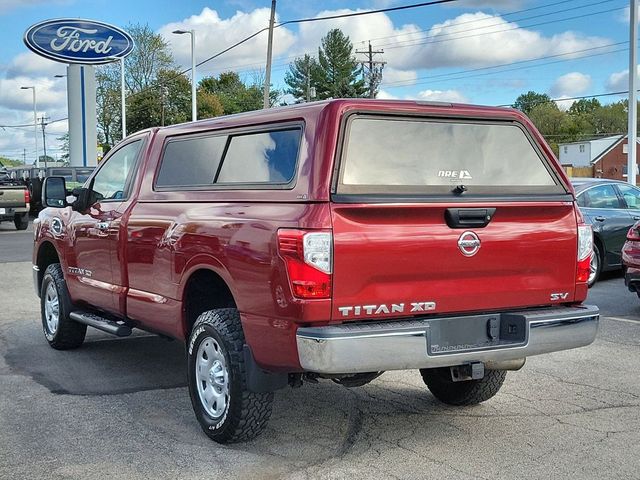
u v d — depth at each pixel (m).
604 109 134.38
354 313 4.25
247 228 4.54
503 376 5.57
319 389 6.21
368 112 4.46
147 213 5.83
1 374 6.73
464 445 4.93
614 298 10.46
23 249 18.00
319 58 107.69
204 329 4.92
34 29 33.28
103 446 4.92
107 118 70.19
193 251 5.06
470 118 4.83
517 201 4.71
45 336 7.93
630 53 22.47
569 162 100.00
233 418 4.73
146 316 5.90
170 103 69.44
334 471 4.49
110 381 6.50
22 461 4.66
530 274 4.81
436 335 4.53
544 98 136.38
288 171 4.52
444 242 4.45
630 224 11.95
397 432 5.18
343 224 4.20
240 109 101.00
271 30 37.72
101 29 34.31
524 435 5.12
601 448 4.88
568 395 6.05
